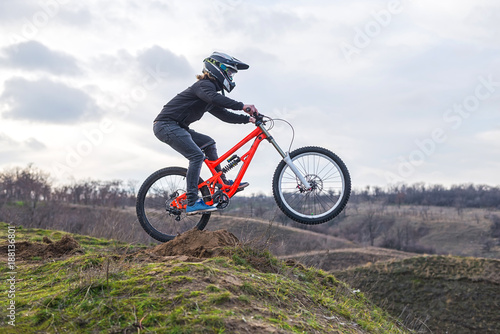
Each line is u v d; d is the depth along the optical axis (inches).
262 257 195.8
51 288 151.8
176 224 208.8
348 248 2076.8
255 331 117.3
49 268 180.1
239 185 189.8
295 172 185.0
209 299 129.3
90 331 116.8
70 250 215.5
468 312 1214.9
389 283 1368.1
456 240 3189.0
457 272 1370.6
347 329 157.6
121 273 149.2
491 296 1247.5
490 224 3494.1
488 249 2928.2
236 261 179.3
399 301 1294.3
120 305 125.7
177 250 192.9
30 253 213.9
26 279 170.7
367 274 1421.0
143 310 123.4
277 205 187.8
